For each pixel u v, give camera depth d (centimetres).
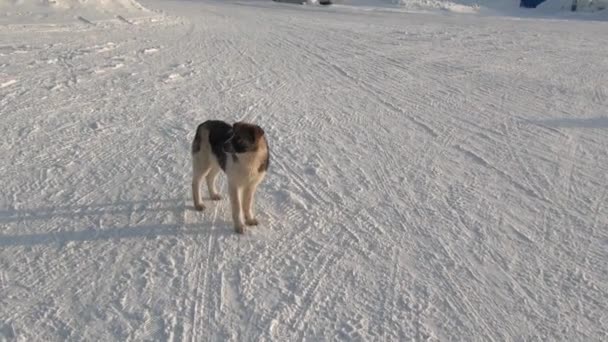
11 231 361
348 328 287
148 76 755
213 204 405
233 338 280
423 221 388
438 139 541
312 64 887
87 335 279
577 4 2211
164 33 1168
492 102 670
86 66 792
